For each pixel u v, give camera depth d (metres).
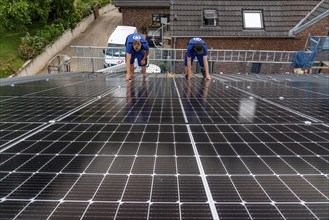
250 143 1.83
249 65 14.68
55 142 1.83
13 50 18.64
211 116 2.66
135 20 27.42
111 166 1.45
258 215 1.04
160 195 1.17
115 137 1.95
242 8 15.20
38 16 21.05
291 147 1.75
